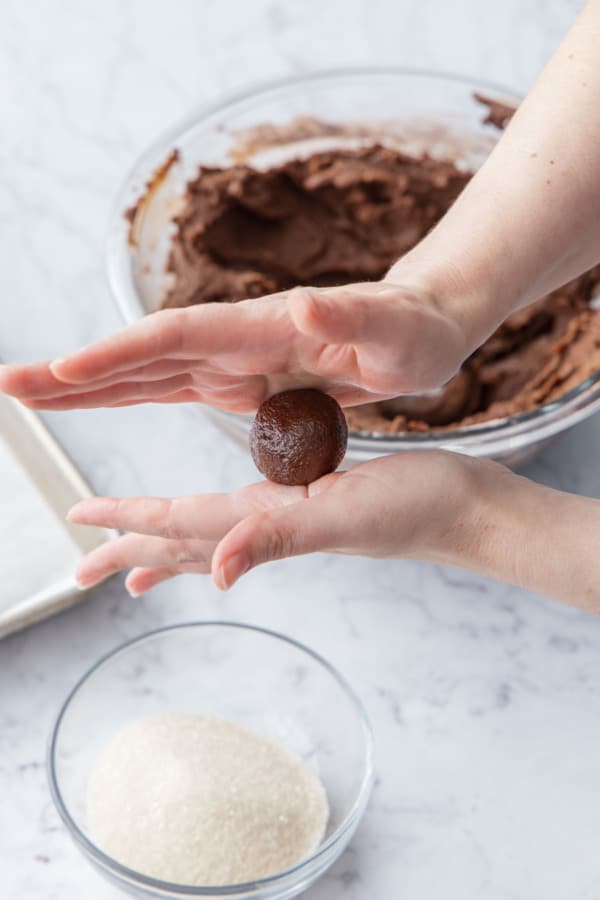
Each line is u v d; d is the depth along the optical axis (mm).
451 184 981
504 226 718
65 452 896
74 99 1091
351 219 982
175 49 1122
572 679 853
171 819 763
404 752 827
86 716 810
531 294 736
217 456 929
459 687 849
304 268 976
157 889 728
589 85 740
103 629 862
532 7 1152
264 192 966
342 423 714
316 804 787
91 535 865
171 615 868
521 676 854
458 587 883
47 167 1057
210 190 958
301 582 882
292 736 825
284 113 982
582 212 731
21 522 864
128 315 868
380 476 708
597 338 897
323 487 709
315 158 980
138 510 710
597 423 944
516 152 737
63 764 789
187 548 733
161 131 1078
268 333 661
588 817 810
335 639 863
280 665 831
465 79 975
